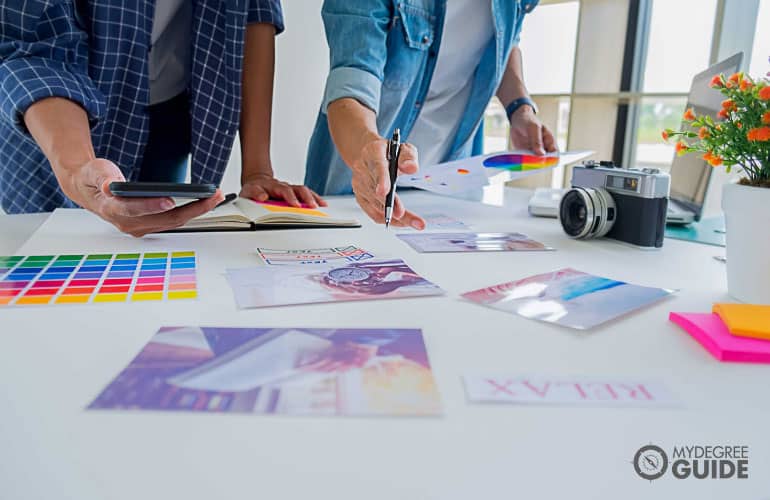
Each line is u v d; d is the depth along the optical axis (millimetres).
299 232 758
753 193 448
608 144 2141
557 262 607
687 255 656
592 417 281
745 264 467
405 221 687
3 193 967
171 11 1033
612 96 1985
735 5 1669
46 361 334
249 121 1095
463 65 1179
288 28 2074
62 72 748
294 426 266
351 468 238
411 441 257
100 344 361
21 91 696
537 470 240
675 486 234
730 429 275
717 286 523
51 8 776
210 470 235
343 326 396
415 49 1025
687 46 1883
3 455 242
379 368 323
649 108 2045
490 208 1011
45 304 435
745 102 482
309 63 2174
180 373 314
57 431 260
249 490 224
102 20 861
